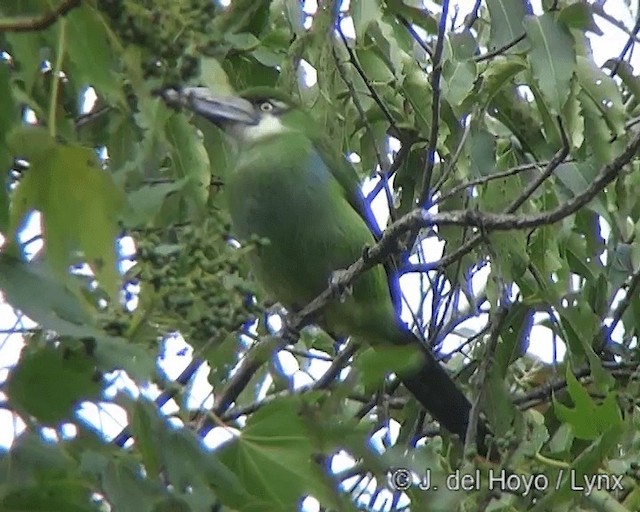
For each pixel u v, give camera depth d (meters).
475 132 10.14
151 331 5.32
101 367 4.77
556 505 7.05
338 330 10.05
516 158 11.01
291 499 5.49
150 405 4.93
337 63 9.65
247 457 5.51
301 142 10.23
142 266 5.26
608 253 11.17
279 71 10.41
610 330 11.15
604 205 10.18
